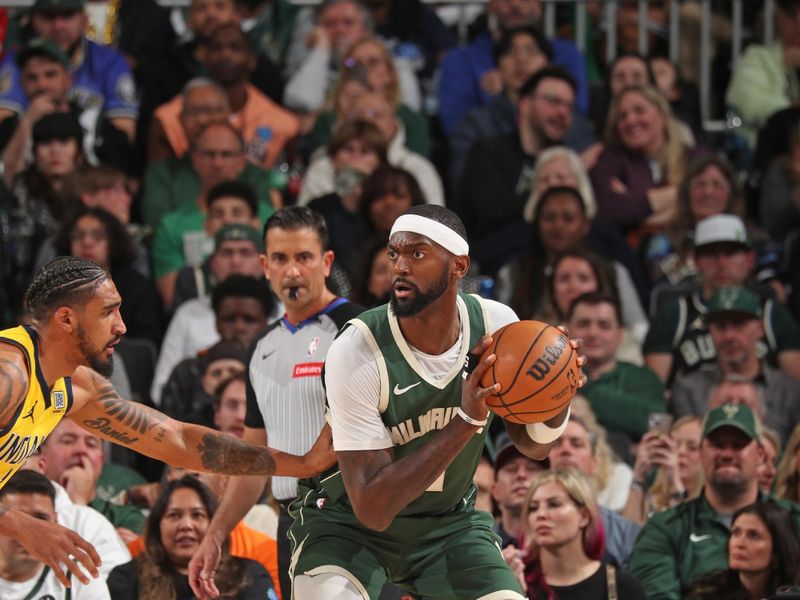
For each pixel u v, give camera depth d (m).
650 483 16.72
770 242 22.55
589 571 14.28
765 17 26.56
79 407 10.85
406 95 25.64
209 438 11.23
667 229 22.73
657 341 20.19
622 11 26.56
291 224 12.52
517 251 21.94
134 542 15.15
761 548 14.28
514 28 24.69
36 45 23.73
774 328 20.23
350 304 12.69
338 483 10.88
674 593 15.04
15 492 13.71
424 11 26.98
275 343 12.72
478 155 23.20
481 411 9.66
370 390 10.23
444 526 10.81
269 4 26.77
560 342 9.90
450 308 10.21
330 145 22.91
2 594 13.61
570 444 15.66
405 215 10.08
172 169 23.08
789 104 25.39
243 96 24.44
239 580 13.85
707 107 26.34
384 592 11.87
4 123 24.27
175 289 21.02
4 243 21.72
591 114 25.36
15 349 9.99
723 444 15.38
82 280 10.12
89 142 24.47
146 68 25.83
